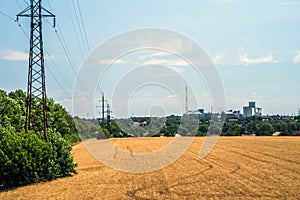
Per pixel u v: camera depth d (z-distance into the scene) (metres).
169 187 28.70
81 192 27.70
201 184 29.62
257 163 43.91
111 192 27.31
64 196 26.33
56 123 88.44
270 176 33.19
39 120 69.50
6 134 35.34
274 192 25.56
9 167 32.25
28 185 32.22
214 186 28.52
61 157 36.88
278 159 48.28
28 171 33.03
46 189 29.67
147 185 29.95
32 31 41.22
